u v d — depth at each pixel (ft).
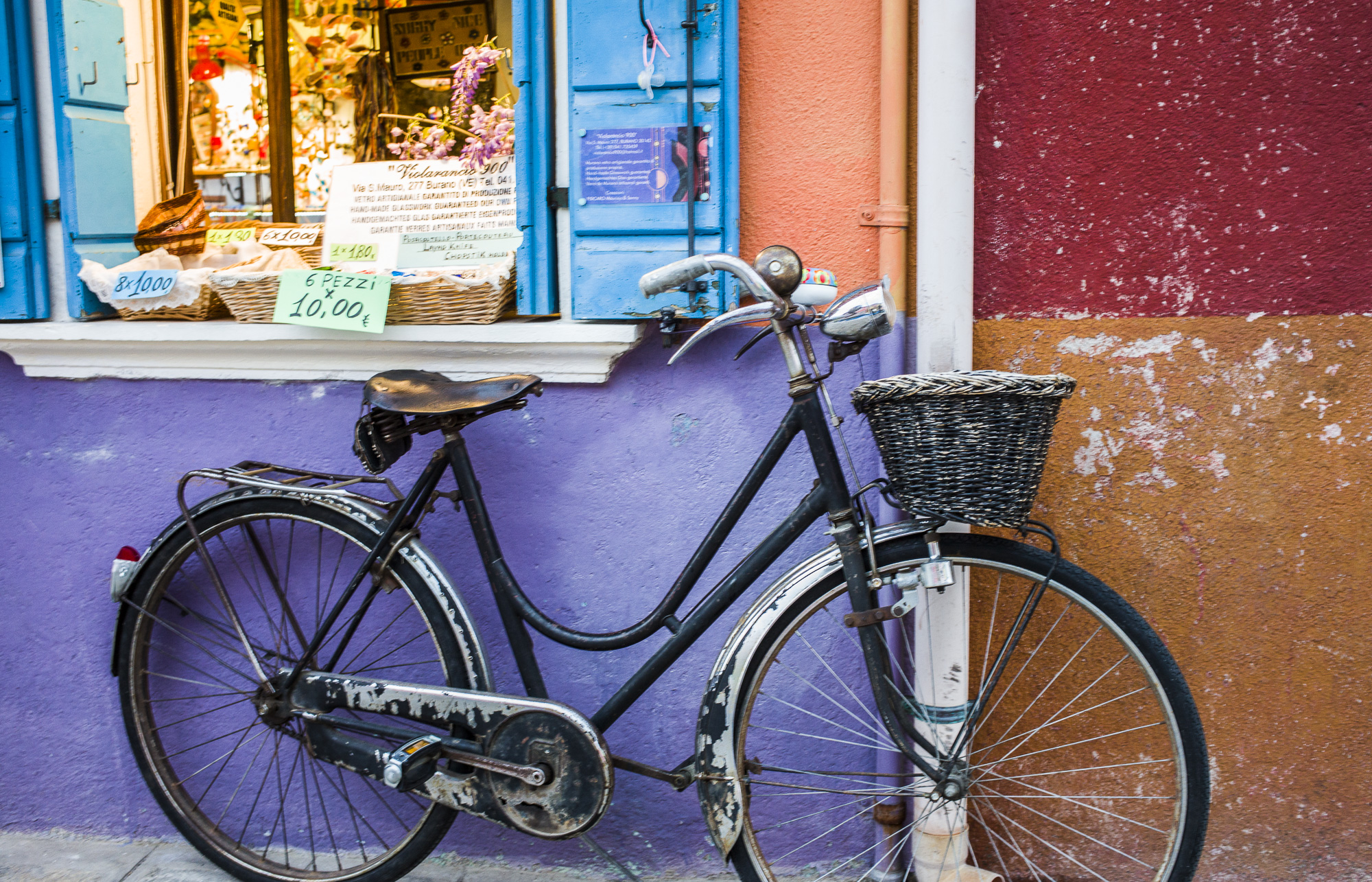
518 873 7.53
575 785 6.20
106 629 7.80
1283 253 6.54
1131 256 6.66
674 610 6.34
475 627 6.64
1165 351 6.72
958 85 6.36
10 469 7.72
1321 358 6.59
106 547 7.71
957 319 6.56
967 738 6.10
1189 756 5.98
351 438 7.36
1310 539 6.76
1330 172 6.45
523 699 6.26
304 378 7.29
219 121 10.50
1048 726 7.18
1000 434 5.08
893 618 6.04
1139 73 6.51
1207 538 6.85
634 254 6.57
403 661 7.63
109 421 7.56
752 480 6.09
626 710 6.90
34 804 8.07
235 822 7.93
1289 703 6.93
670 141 6.43
